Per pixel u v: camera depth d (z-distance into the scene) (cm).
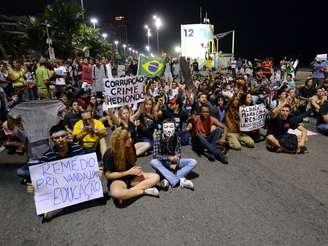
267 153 585
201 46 2512
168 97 985
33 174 350
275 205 379
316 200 390
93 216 365
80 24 2689
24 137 490
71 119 650
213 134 564
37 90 975
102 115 862
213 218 353
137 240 316
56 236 328
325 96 823
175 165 451
